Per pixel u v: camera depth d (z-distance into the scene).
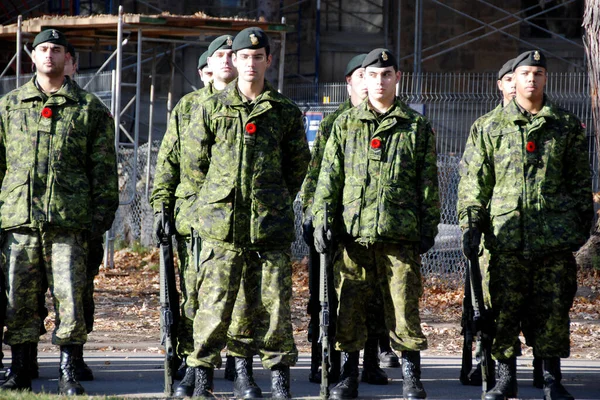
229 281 13.89
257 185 13.93
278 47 49.03
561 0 59.56
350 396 14.97
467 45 57.94
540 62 14.89
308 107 38.69
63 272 14.67
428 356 20.27
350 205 14.74
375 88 14.74
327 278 14.28
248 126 13.97
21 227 14.66
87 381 16.39
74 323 14.55
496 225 14.95
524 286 15.04
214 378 17.02
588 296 30.28
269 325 14.05
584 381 17.27
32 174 14.70
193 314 15.28
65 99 14.97
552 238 14.70
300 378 17.16
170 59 41.06
